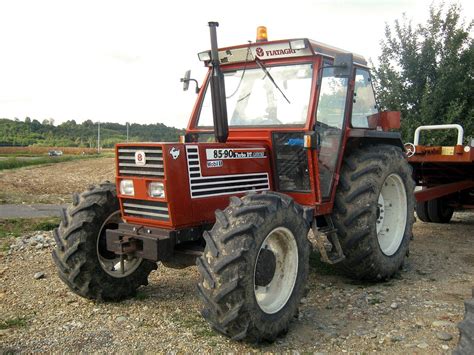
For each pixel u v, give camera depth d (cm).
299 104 502
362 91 589
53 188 1706
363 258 537
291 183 510
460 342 311
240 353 389
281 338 419
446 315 459
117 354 384
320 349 397
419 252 705
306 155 494
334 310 483
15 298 511
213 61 459
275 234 421
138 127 9906
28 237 788
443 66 1116
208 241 388
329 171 523
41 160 3897
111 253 502
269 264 411
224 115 463
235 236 382
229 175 468
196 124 568
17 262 643
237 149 478
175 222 427
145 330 431
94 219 483
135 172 443
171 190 422
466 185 841
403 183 599
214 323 387
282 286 429
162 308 487
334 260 520
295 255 435
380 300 506
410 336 417
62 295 521
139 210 450
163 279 581
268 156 512
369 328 436
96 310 480
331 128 525
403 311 474
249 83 537
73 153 6850
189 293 532
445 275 594
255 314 385
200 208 443
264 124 523
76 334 421
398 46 1180
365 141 590
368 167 535
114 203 496
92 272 484
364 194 531
